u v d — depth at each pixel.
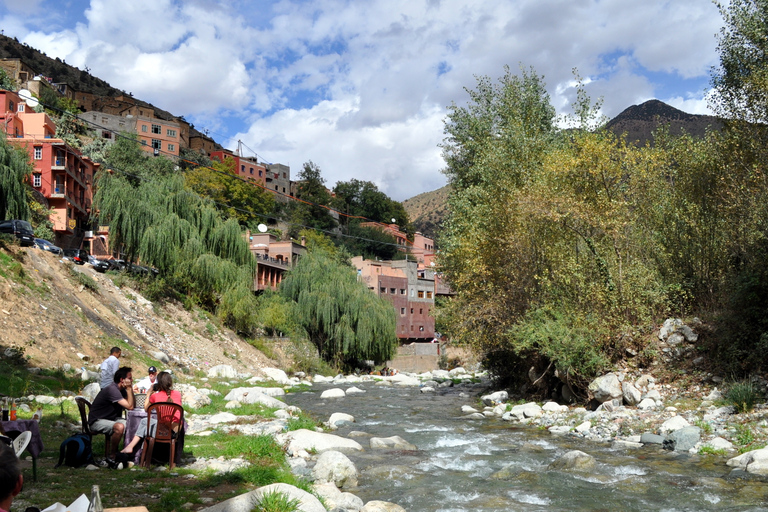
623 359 17.55
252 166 116.06
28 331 19.48
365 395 27.42
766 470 9.84
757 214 15.91
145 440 9.05
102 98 124.81
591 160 19.00
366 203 132.62
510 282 21.44
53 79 164.25
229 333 39.22
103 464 8.98
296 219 105.69
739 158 17.88
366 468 11.00
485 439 14.52
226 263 40.66
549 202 19.11
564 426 15.66
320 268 47.94
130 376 9.59
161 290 36.25
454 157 31.20
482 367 26.48
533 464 11.54
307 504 7.04
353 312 45.84
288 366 41.25
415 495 9.30
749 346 15.20
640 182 19.66
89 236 55.56
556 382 19.73
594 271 18.95
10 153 39.84
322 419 18.59
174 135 106.44
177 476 8.53
